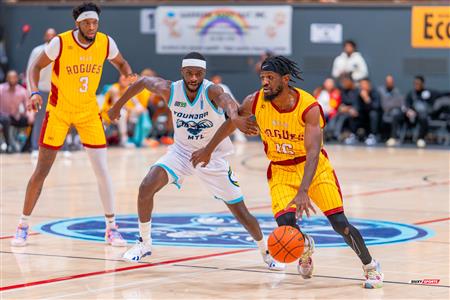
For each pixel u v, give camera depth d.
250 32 28.17
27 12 29.64
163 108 26.55
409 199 14.68
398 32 27.11
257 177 17.91
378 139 26.72
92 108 10.05
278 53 28.06
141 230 9.08
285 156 8.02
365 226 11.73
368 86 26.16
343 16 27.53
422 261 9.20
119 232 11.02
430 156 23.08
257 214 12.78
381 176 18.31
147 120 25.56
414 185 16.73
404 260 9.27
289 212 7.95
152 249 9.83
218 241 10.39
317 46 27.80
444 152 24.34
